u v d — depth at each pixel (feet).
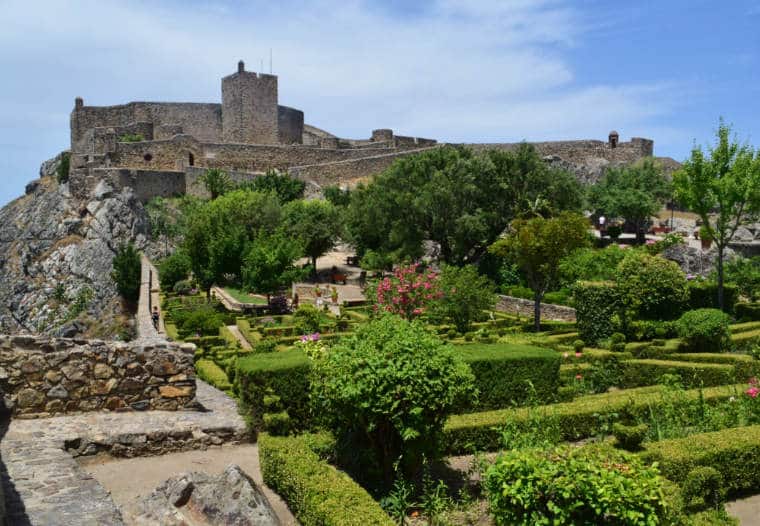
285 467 25.27
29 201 259.60
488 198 134.72
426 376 25.52
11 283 209.26
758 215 81.20
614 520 18.78
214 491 22.71
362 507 21.40
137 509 22.48
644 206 150.20
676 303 62.69
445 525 23.97
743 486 28.55
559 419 33.53
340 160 235.61
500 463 20.66
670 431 31.91
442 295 68.44
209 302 126.41
